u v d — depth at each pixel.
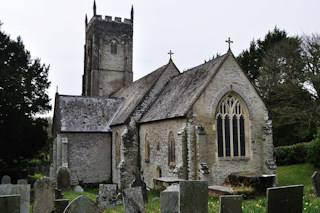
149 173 26.75
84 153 31.41
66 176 27.28
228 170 22.48
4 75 29.97
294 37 41.97
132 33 47.81
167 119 24.03
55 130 33.72
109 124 33.16
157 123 25.64
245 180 20.52
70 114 32.88
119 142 30.30
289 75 39.12
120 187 27.80
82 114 33.44
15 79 30.81
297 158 30.98
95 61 45.47
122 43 47.09
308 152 28.77
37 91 36.56
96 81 45.16
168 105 25.55
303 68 38.25
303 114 34.78
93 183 31.42
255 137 23.70
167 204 12.48
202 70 25.52
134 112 29.08
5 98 29.41
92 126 32.31
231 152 22.94
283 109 36.62
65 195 22.89
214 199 18.17
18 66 34.19
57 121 31.41
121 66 46.88
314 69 37.31
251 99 23.81
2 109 30.23
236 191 17.97
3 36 33.66
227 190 18.42
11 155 34.69
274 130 40.06
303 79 37.78
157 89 30.55
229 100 23.47
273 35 47.12
